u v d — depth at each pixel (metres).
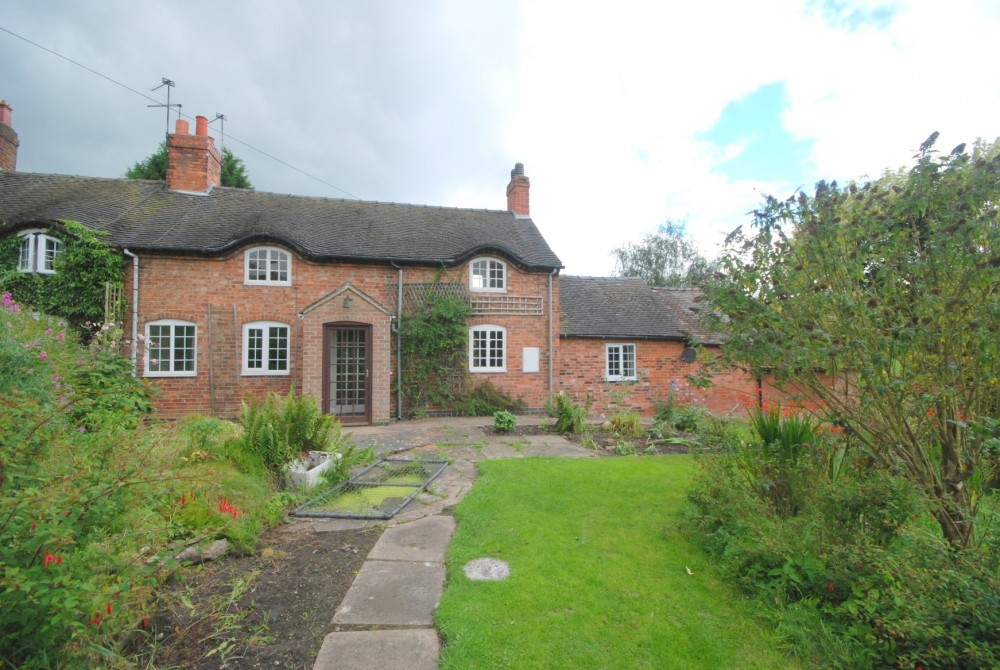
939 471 3.75
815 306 3.47
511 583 3.77
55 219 11.45
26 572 2.00
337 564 4.18
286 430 6.56
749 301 3.74
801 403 4.07
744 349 3.77
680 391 16.05
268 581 3.85
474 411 13.95
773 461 4.51
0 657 2.20
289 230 13.54
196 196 14.51
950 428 3.48
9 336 5.15
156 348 12.14
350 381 12.89
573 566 4.09
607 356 15.74
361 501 5.86
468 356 14.34
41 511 2.13
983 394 3.43
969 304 3.07
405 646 3.01
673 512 5.42
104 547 2.46
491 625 3.20
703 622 3.33
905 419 3.46
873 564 3.20
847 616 3.21
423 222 16.00
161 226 12.80
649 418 14.48
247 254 12.83
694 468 6.57
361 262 13.56
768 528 3.94
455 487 6.50
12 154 14.99
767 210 3.68
